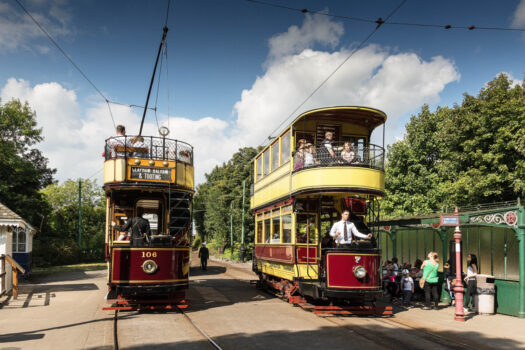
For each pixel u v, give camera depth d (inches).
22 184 1424.7
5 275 567.2
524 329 367.9
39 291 605.6
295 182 486.0
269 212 626.2
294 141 510.6
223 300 533.0
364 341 317.4
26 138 1443.2
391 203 1251.8
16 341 301.9
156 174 463.2
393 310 469.7
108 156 475.2
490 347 304.0
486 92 995.9
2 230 672.4
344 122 520.7
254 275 944.9
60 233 1704.0
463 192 978.1
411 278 506.0
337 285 412.5
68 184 1811.0
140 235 428.1
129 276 418.3
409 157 1278.3
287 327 365.4
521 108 860.6
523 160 854.5
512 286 435.2
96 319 388.5
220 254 1984.5
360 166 440.1
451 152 1062.4
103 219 1878.7
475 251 511.8
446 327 375.6
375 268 421.7
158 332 335.6
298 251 494.9
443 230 550.6
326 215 518.3
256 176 728.3
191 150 503.2
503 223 445.7
